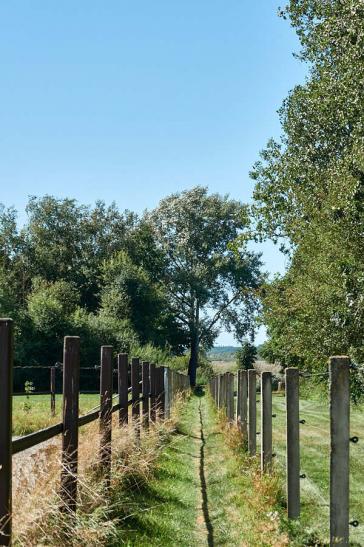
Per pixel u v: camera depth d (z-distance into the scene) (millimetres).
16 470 6707
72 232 85938
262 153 22688
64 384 6547
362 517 8273
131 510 7930
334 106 20953
